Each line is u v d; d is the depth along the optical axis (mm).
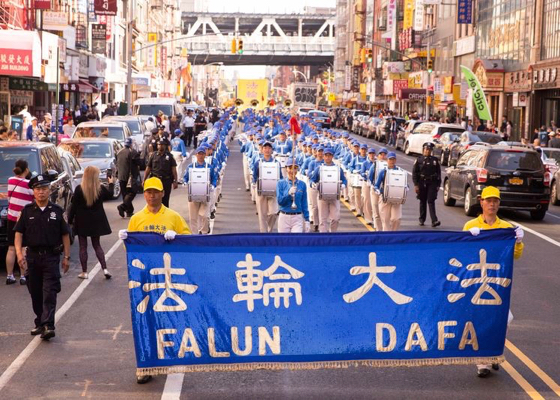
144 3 95000
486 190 9430
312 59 158000
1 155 15688
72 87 48875
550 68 49250
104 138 26625
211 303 8414
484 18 64438
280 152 26578
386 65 92312
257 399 8273
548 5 51031
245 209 23125
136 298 8367
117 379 8883
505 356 9812
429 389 8617
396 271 8570
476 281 8664
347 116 79625
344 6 141125
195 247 8406
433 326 8602
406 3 87688
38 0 41719
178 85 125125
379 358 8555
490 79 58875
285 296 8461
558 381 8906
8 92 39562
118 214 21938
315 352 8477
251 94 81500
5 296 12781
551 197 28547
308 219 15047
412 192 29625
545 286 13938
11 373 9078
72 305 12180
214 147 23797
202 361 8398
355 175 21922
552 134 39500
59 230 10500
